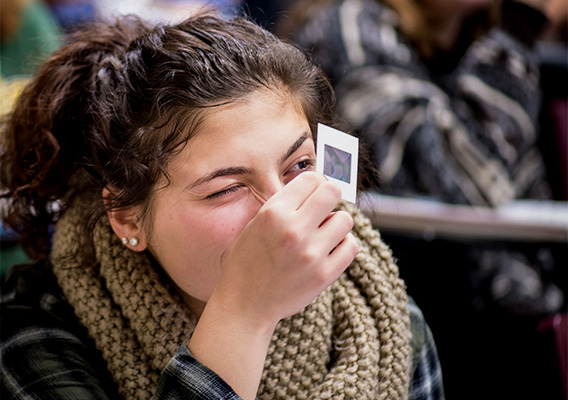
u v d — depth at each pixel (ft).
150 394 5.50
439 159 11.35
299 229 4.55
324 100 6.10
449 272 10.19
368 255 6.22
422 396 6.55
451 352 10.32
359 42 11.59
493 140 11.78
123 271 5.70
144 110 5.25
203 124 5.06
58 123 6.11
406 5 11.93
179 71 5.16
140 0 15.10
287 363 5.64
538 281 11.05
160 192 5.26
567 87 13.66
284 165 5.19
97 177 5.71
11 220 6.73
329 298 5.97
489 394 9.97
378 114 11.26
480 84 12.11
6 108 8.34
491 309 10.60
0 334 5.78
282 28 12.96
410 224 9.78
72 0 14.98
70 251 5.92
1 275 8.61
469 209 10.27
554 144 12.81
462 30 12.06
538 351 8.16
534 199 12.54
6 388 5.53
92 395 5.42
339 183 5.08
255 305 4.73
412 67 11.71
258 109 5.11
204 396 4.68
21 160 6.41
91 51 6.20
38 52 9.44
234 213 5.12
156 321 5.58
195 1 14.85
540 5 12.61
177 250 5.32
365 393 5.65
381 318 6.06
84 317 5.74
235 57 5.23
